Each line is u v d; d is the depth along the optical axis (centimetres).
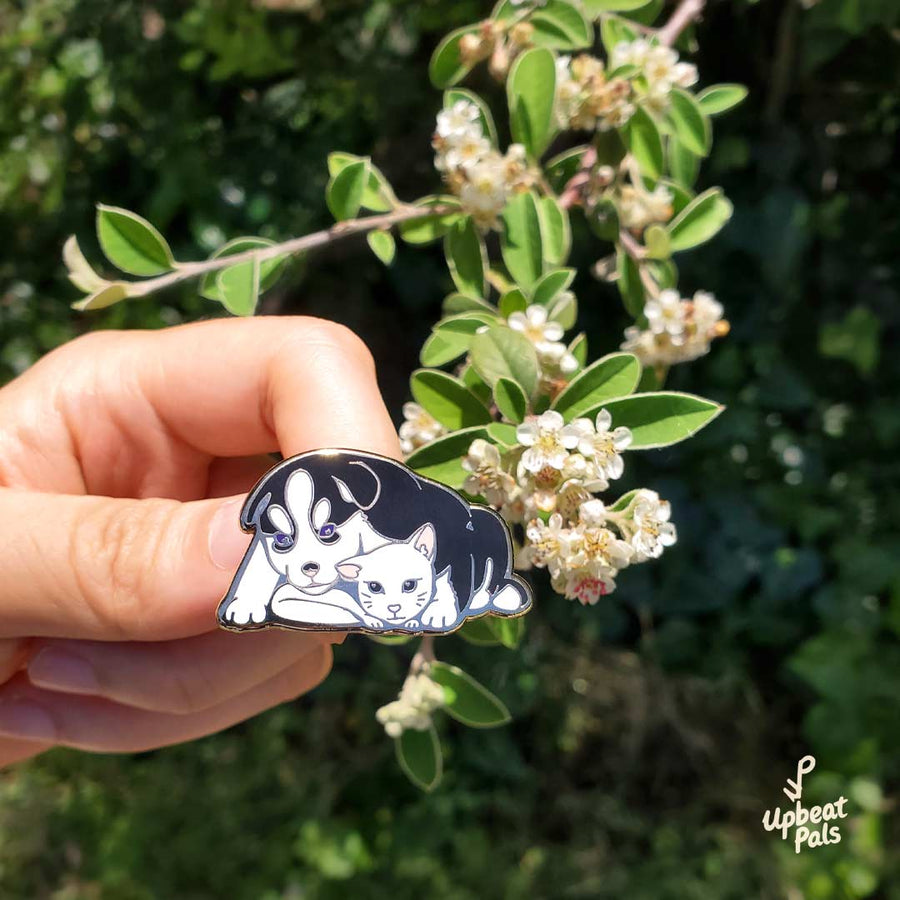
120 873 34
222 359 16
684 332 17
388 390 36
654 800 34
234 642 15
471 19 30
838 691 33
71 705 17
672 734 34
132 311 36
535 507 14
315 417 15
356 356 15
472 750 34
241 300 16
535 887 33
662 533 14
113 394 17
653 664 35
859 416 36
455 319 16
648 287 18
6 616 13
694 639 35
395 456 14
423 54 33
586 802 34
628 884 32
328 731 36
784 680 35
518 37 18
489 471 14
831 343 34
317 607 12
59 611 13
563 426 14
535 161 17
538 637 34
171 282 16
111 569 13
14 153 36
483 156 17
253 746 36
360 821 35
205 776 36
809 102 33
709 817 34
